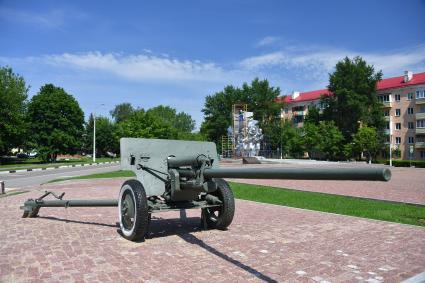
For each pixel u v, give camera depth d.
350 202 10.51
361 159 62.69
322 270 4.61
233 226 7.18
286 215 8.47
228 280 4.25
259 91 78.38
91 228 7.02
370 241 6.03
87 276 4.35
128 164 6.27
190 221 7.67
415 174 24.38
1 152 53.28
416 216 8.31
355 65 63.81
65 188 15.07
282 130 71.94
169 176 6.34
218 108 80.62
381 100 66.44
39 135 55.41
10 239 6.13
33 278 4.28
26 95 61.88
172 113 112.56
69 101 57.72
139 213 5.78
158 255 5.20
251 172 4.55
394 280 4.30
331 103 65.44
